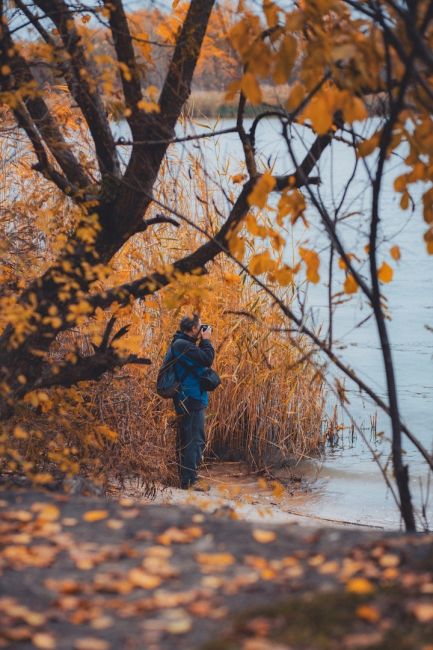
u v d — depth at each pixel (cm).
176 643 336
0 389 587
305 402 1099
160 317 916
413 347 1620
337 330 1712
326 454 1085
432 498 934
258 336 1052
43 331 640
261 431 1074
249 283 1065
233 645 327
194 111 908
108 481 827
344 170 3284
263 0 452
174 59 619
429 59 431
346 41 462
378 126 514
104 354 656
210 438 1066
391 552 420
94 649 329
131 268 919
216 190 1007
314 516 862
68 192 664
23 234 736
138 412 865
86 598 378
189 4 638
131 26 625
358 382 579
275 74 448
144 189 658
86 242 659
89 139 816
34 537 446
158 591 385
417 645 325
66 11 588
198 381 938
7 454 658
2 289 686
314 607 357
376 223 512
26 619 354
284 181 613
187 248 1007
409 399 1302
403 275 2341
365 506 902
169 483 962
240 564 413
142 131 641
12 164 895
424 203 520
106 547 434
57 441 702
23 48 598
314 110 445
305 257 545
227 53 596
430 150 485
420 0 467
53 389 681
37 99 665
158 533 455
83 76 584
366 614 347
